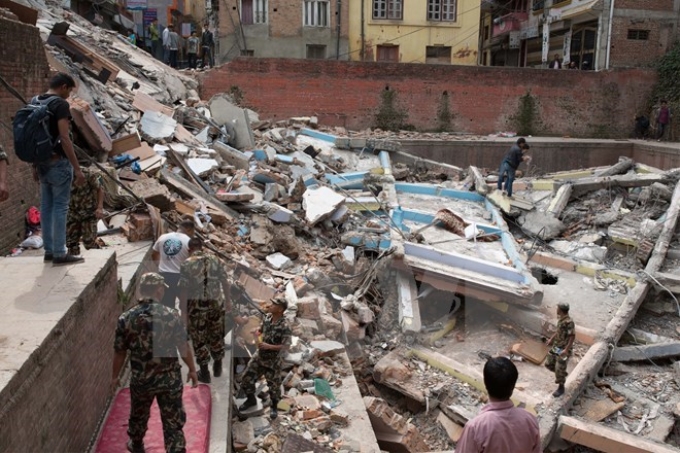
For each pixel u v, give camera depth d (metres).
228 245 11.03
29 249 8.25
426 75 26.41
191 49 28.06
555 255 14.92
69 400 4.84
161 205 10.38
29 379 3.99
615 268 14.53
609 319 12.02
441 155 24.11
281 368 7.47
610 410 9.68
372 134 24.91
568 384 9.84
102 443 5.31
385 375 10.05
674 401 10.01
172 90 21.20
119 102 15.47
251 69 25.00
